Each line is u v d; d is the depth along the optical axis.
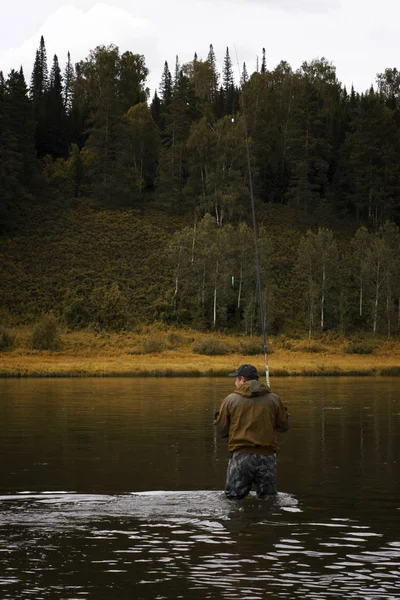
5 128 99.19
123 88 144.00
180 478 10.12
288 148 115.69
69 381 36.91
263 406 8.63
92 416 19.48
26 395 27.12
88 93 146.00
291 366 49.81
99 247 89.38
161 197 105.25
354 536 6.83
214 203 101.50
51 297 76.88
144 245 90.56
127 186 107.75
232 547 6.45
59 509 7.95
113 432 15.96
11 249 86.75
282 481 9.93
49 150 129.12
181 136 111.44
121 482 9.76
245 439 8.53
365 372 45.56
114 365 49.31
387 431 16.27
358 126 116.00
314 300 78.69
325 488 9.38
